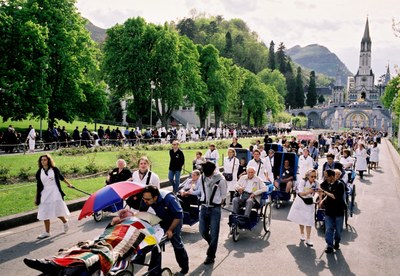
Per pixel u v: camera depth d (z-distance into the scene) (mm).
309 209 10727
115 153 28797
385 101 114125
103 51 51469
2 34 33219
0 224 10859
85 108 44062
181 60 55688
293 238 11406
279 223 13203
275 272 8586
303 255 9859
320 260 9523
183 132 48625
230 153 16344
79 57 40531
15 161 22344
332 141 48594
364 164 25906
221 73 67062
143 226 6812
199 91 59438
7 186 16016
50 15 37812
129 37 49438
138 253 6613
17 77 32844
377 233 12203
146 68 49594
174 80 51469
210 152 18688
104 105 44469
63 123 62688
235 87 78688
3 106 32844
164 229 7730
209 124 90875
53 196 10469
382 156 46125
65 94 39156
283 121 136250
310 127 175000
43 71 34281
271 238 11320
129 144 36656
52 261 5477
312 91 196750
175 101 52500
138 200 8680
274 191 15672
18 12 35344
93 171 21203
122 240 6383
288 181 16203
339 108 176375
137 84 50125
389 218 14289
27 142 31609
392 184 23422
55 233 10773
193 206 11844
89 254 5742
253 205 11250
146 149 35312
